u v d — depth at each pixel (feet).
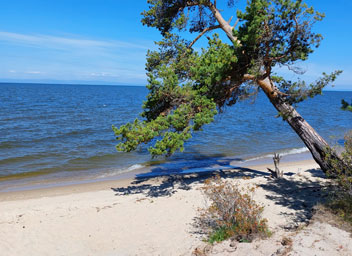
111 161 65.36
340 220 24.47
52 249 25.53
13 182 50.39
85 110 184.55
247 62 38.09
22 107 188.44
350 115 187.52
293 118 41.06
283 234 23.09
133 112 181.16
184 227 28.30
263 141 91.09
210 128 117.08
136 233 27.96
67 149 75.97
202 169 58.39
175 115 35.68
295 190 37.50
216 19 47.32
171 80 37.76
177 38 45.57
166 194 40.93
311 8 34.17
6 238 27.78
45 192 44.98
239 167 59.88
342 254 18.31
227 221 24.68
